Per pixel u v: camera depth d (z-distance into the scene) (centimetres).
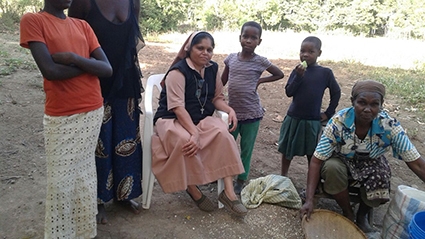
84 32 232
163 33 1619
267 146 481
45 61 204
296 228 300
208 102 322
